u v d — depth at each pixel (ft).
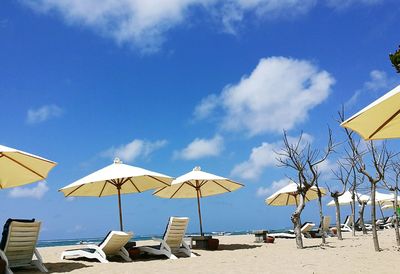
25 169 28.14
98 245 33.24
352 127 13.73
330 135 44.52
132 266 30.04
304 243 52.60
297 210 43.96
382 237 58.59
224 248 45.47
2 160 27.25
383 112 13.00
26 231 26.76
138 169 37.27
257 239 55.83
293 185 56.29
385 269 25.66
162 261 33.06
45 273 26.89
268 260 32.76
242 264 30.63
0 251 25.12
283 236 67.46
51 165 27.43
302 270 26.63
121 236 33.01
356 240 54.70
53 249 52.75
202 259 34.19
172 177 38.37
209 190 48.96
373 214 37.22
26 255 27.45
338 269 26.43
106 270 28.09
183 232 37.19
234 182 46.19
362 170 37.55
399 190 46.06
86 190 41.55
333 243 50.08
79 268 29.12
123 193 42.63
